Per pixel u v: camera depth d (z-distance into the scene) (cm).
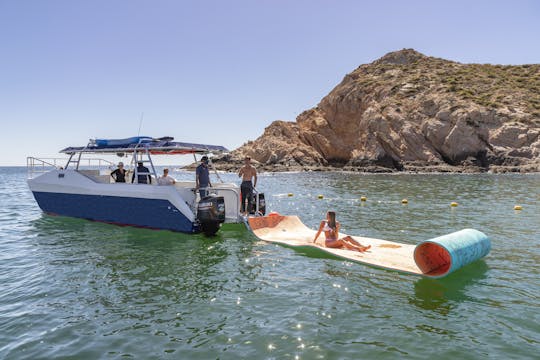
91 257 763
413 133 5375
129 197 1068
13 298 544
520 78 6175
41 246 861
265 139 7362
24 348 402
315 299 533
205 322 461
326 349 393
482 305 511
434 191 2294
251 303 520
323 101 7206
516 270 668
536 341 410
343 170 5969
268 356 380
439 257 709
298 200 1884
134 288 583
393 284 596
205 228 945
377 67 7362
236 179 3934
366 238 909
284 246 855
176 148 1013
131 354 388
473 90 5841
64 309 505
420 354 383
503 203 1666
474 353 385
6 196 2194
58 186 1235
